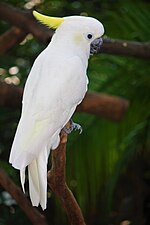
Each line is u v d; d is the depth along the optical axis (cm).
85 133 975
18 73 1248
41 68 583
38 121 568
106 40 915
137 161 1141
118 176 1020
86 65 605
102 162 997
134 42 932
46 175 555
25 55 1270
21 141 561
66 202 620
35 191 557
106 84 995
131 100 999
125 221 1217
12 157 559
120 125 992
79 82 586
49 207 1185
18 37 1002
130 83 998
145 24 1005
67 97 580
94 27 594
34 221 854
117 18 1016
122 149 997
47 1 1234
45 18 598
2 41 1001
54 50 592
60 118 578
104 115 932
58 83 578
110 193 1012
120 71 1000
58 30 598
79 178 999
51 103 573
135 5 1020
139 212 1178
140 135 1000
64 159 594
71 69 582
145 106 999
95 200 1020
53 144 578
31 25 957
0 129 1202
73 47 593
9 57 1268
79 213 626
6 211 1158
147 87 997
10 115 1198
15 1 1242
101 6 1227
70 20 597
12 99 934
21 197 845
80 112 950
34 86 579
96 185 1007
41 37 954
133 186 1185
